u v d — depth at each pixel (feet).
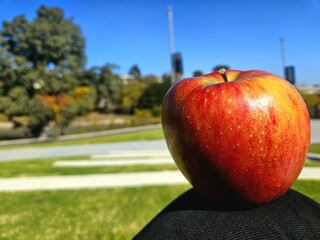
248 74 0.46
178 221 0.48
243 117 0.39
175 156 0.46
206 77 0.48
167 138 0.46
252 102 0.40
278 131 0.40
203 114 0.40
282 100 0.41
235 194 0.44
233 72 0.49
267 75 0.44
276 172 0.41
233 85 0.41
